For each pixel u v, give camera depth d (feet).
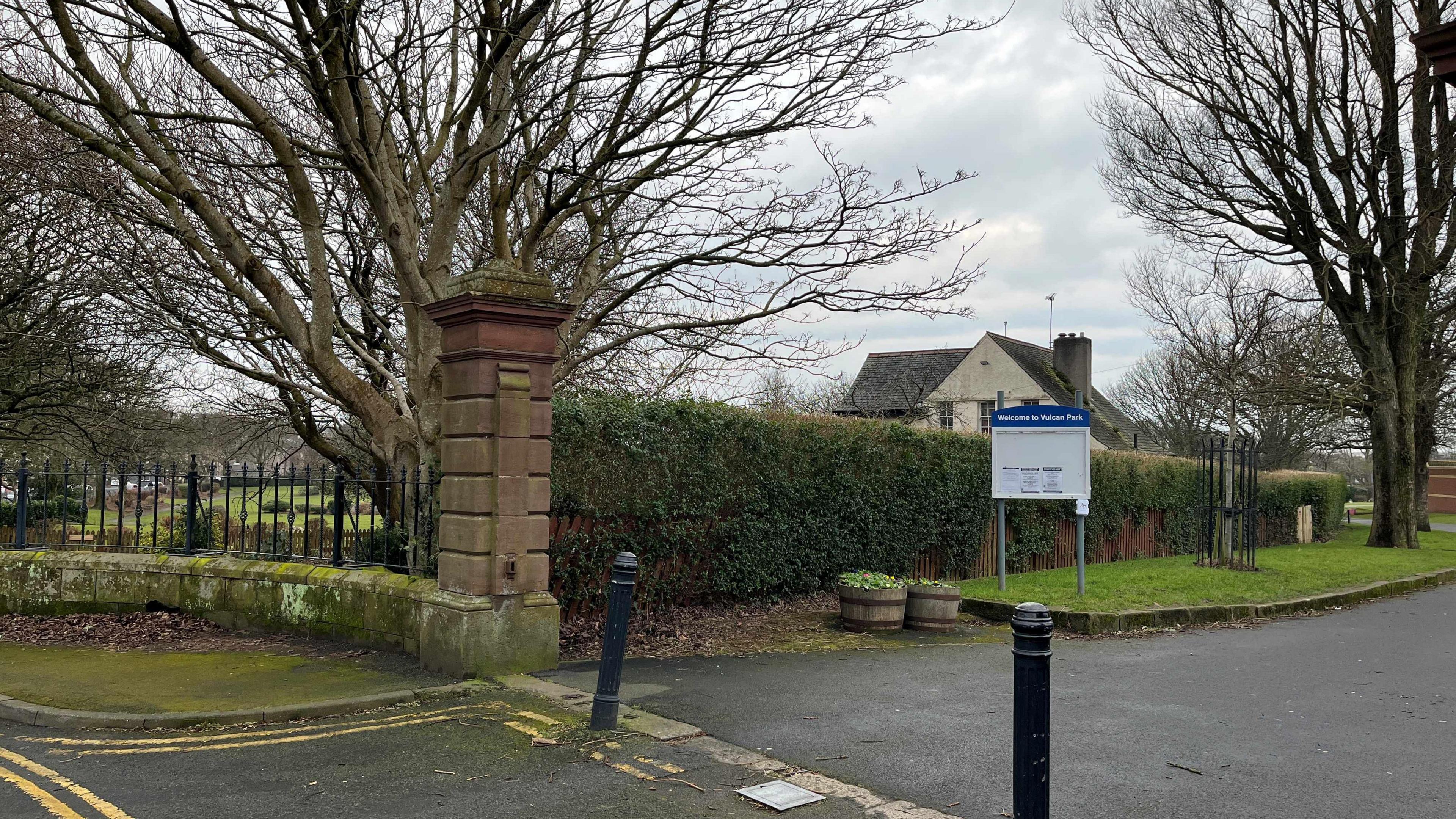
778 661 26.21
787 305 33.78
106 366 48.32
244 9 26.78
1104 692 22.97
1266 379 67.00
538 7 26.48
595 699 18.70
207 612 29.86
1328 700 22.22
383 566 27.55
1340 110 64.49
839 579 32.53
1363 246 64.13
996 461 38.99
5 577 31.71
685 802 14.67
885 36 29.37
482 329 23.21
